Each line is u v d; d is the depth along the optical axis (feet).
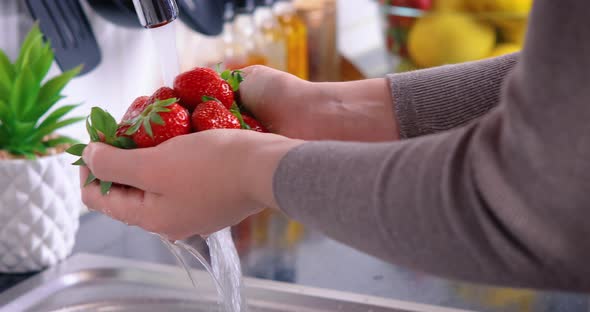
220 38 5.63
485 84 3.27
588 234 2.16
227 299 3.30
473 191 2.27
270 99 3.44
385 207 2.36
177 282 3.98
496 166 2.23
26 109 3.93
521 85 2.20
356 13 8.12
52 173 3.96
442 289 3.82
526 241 2.22
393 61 6.19
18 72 3.98
